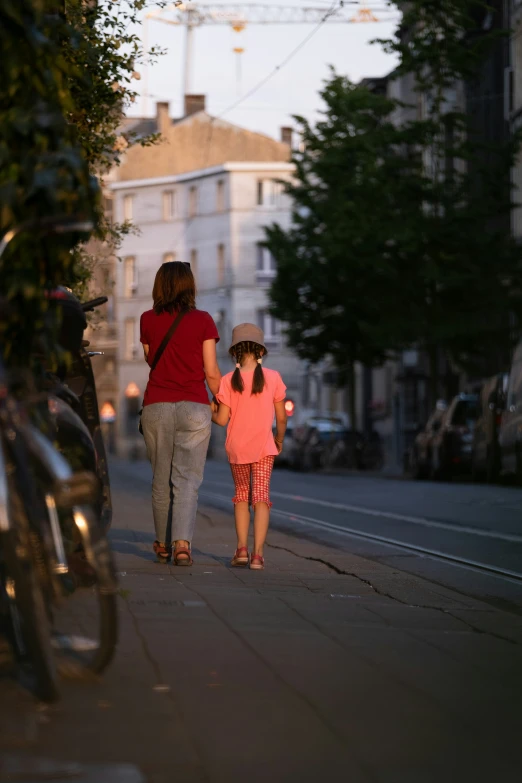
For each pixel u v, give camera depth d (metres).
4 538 6.25
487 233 48.03
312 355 62.00
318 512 24.41
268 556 15.02
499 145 48.16
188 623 8.90
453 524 20.88
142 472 52.31
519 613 11.02
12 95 7.10
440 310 49.06
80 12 14.30
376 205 47.88
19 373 6.93
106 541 6.75
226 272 110.75
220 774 5.29
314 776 5.30
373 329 49.09
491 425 37.75
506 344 49.06
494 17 62.34
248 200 110.00
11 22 7.13
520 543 17.33
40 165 6.77
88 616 6.76
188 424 12.87
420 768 5.48
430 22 46.56
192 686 6.85
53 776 5.16
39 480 6.62
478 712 6.56
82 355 10.53
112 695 6.57
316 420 74.69
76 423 8.96
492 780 5.35
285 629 8.87
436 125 47.94
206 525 19.78
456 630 9.41
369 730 6.09
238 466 13.41
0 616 6.62
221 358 112.06
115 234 19.94
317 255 54.75
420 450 46.91
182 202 114.56
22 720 6.06
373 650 8.19
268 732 5.97
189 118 118.38
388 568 13.81
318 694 6.79
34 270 6.91
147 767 5.36
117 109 15.60
